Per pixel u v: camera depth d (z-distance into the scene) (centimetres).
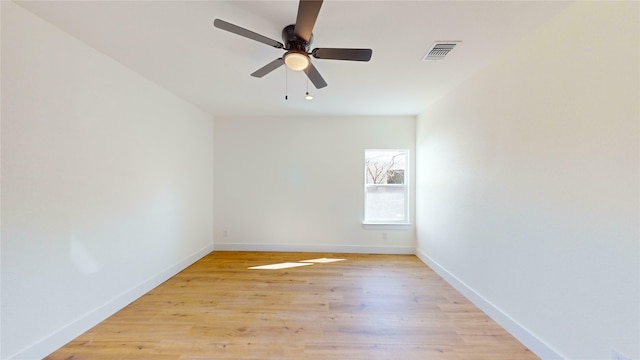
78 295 201
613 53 133
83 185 206
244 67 243
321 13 161
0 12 154
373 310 239
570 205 155
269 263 372
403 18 166
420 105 361
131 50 213
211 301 256
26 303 167
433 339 196
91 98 211
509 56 204
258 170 436
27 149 167
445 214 313
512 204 202
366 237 429
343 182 430
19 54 162
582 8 147
